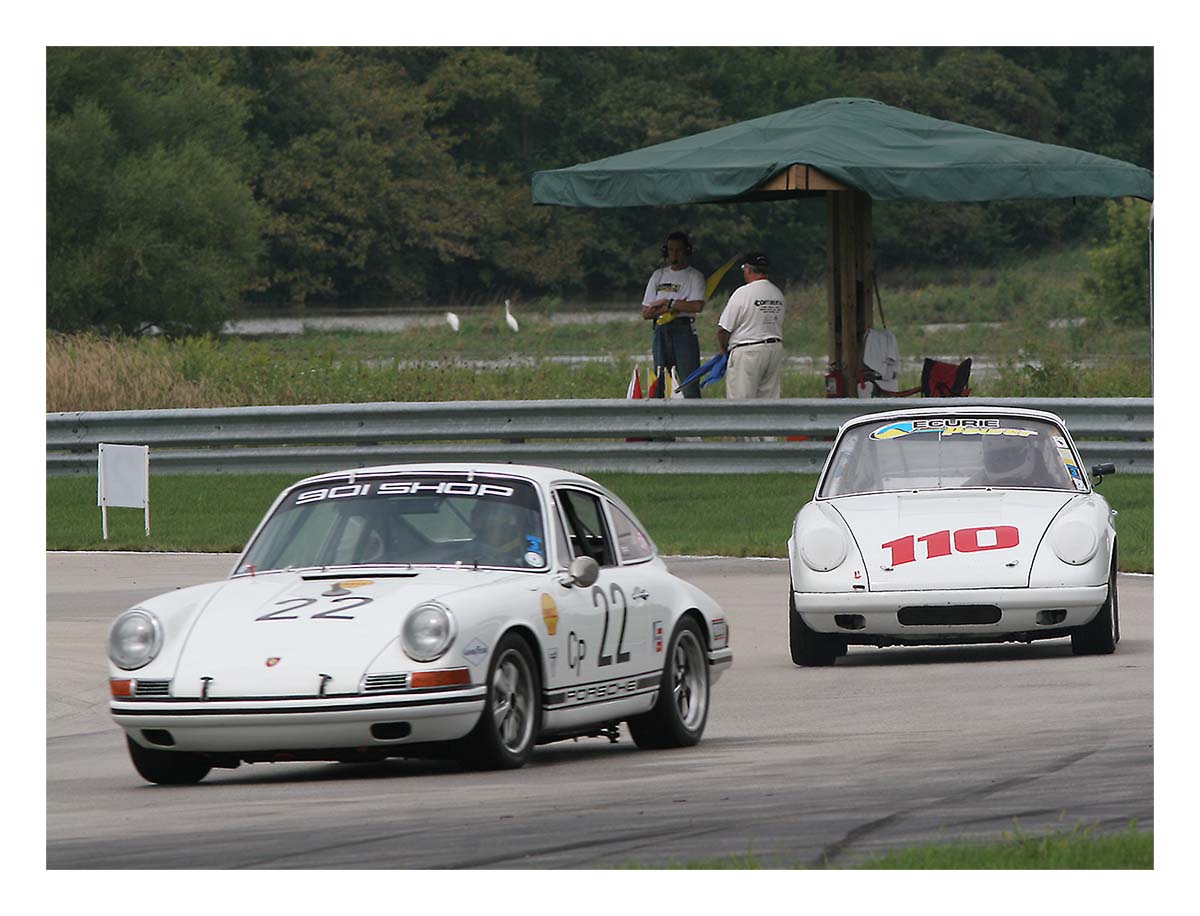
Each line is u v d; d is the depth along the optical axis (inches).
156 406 4008.4
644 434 3225.9
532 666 1253.7
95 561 2689.5
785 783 1157.1
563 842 978.1
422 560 1318.9
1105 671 1640.0
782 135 3366.1
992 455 1881.2
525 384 4333.2
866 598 1706.4
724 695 1621.6
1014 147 3265.3
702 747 1374.3
